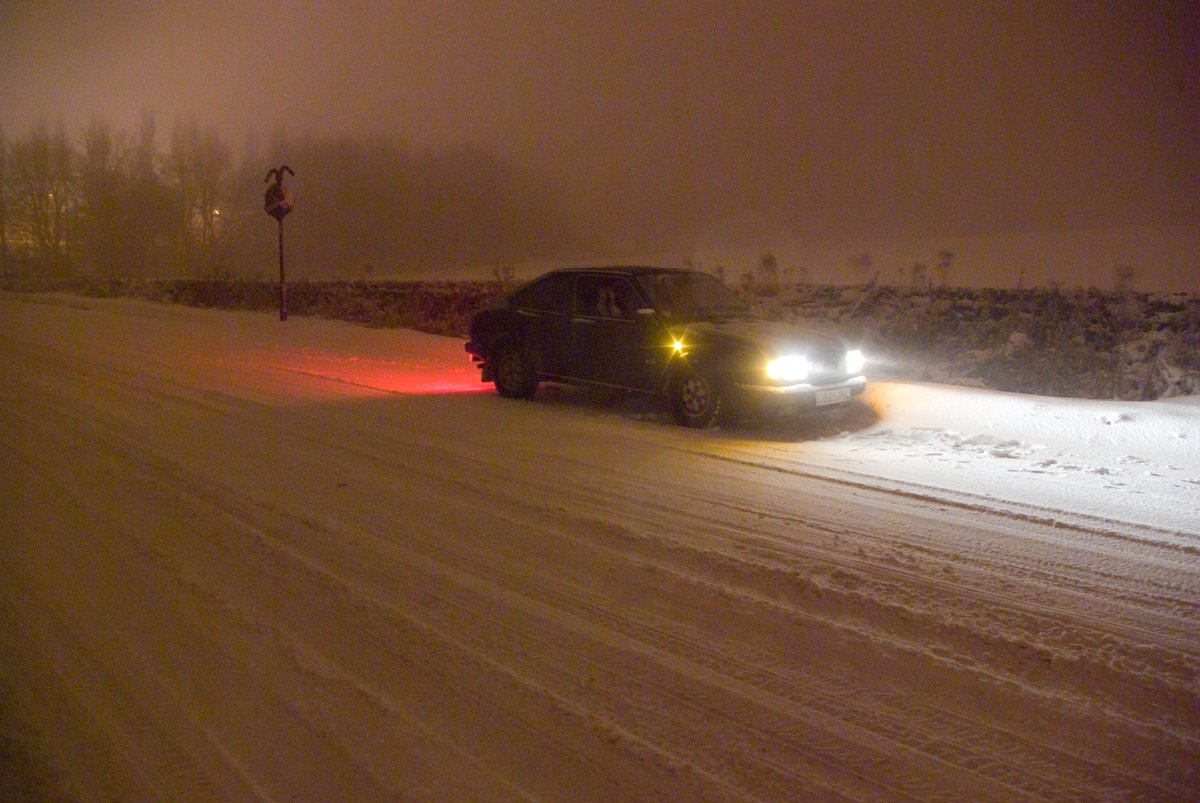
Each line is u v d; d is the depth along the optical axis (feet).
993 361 46.91
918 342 52.47
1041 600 18.45
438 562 20.56
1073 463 29.37
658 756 13.03
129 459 30.09
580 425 36.14
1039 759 13.02
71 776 12.65
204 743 13.41
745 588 19.08
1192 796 12.19
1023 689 14.94
